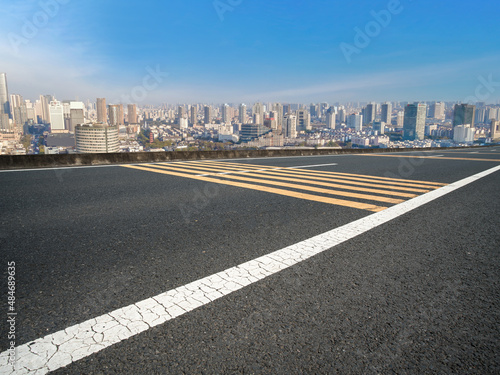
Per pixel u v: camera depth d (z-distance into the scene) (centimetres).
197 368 143
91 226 364
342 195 557
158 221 387
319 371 142
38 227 358
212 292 212
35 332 167
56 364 143
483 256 281
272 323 178
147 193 568
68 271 244
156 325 175
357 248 298
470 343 163
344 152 2186
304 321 180
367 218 407
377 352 155
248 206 469
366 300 203
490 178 804
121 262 262
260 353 154
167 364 145
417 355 154
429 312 191
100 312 188
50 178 746
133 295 208
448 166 1120
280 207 464
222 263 261
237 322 179
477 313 190
